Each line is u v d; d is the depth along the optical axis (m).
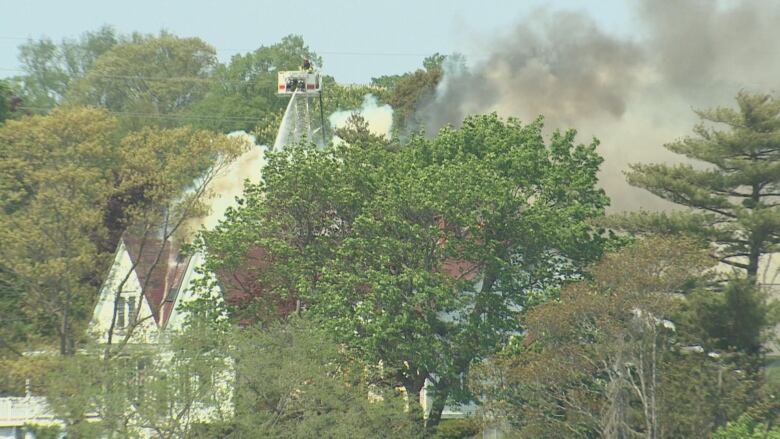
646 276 150.00
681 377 157.38
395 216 173.12
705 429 154.12
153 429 146.12
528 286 176.50
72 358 146.12
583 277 178.25
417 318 171.50
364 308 165.75
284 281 184.50
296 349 151.50
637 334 151.62
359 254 175.88
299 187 183.12
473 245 172.50
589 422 150.88
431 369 166.62
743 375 168.25
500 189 171.50
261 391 147.50
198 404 143.25
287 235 186.00
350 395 153.38
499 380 156.75
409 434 155.50
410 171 180.25
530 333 160.62
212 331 151.38
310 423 145.38
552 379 151.12
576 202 182.25
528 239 174.50
